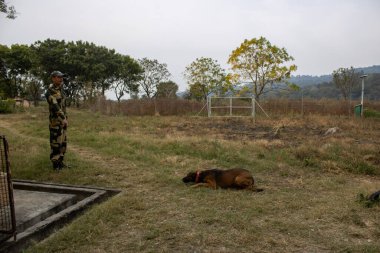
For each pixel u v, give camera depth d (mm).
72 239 4246
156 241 4184
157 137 12773
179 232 4414
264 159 9102
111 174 7562
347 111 21719
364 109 20719
